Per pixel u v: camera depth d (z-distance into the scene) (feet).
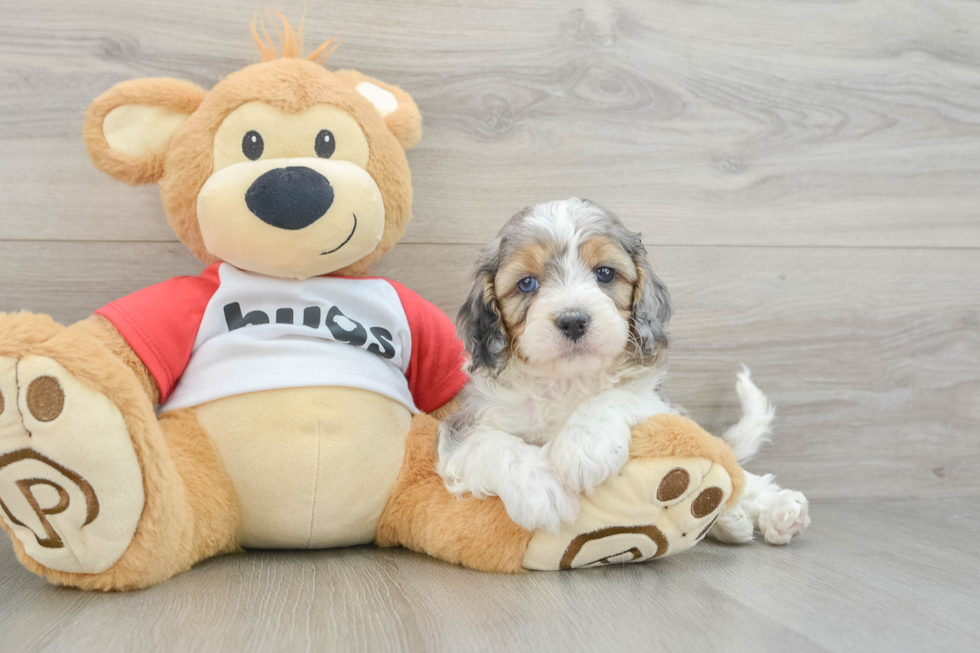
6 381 5.21
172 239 8.71
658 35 9.54
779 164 9.91
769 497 7.92
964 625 5.16
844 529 8.44
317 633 4.82
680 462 6.10
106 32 8.39
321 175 6.71
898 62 10.16
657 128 9.59
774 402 10.02
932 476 10.30
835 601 5.66
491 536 6.33
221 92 6.90
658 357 7.36
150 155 7.04
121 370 5.67
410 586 5.91
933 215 10.33
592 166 9.47
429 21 9.00
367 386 6.95
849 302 10.16
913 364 10.34
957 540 7.88
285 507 6.70
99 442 5.44
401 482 7.00
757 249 9.91
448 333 8.02
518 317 6.95
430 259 9.21
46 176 8.41
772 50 9.84
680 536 6.37
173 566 6.09
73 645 4.63
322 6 8.75
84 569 5.70
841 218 10.11
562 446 6.12
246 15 8.61
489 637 4.77
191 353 6.90
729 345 9.87
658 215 9.66
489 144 9.23
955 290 10.39
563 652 4.54
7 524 5.64
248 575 6.23
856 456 10.24
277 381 6.68
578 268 6.84
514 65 9.23
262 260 6.86
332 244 6.87
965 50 10.34
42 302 8.50
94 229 8.55
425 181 9.12
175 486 5.94
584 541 6.26
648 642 4.72
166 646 4.60
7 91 8.27
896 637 4.91
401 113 7.61
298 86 6.90
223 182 6.68
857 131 10.11
